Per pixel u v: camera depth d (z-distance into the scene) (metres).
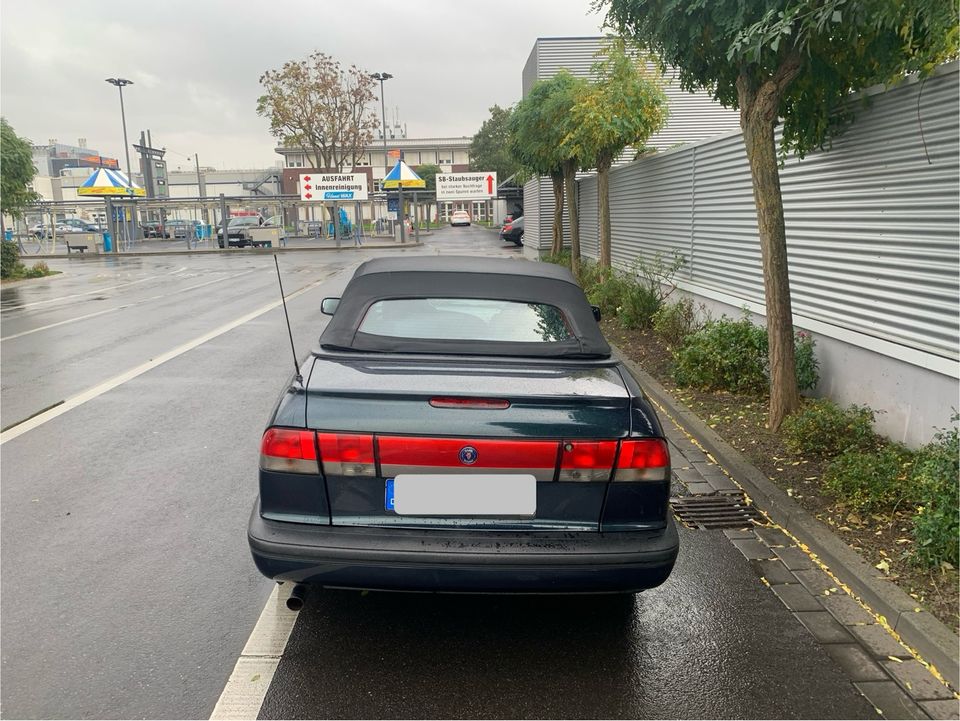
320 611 3.41
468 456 2.76
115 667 2.97
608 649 3.11
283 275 23.34
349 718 2.66
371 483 2.79
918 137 5.00
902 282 5.15
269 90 51.50
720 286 8.84
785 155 6.44
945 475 3.87
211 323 12.85
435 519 2.79
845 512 4.29
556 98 14.49
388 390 2.83
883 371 5.37
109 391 7.86
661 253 11.47
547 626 3.29
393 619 3.34
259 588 3.65
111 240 38.66
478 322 3.49
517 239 39.88
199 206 40.78
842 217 5.98
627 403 2.90
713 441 5.66
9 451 5.84
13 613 3.40
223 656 3.05
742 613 3.40
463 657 3.04
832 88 5.55
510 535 2.78
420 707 2.72
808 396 6.36
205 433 6.31
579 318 3.57
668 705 2.75
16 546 4.12
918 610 3.23
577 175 21.05
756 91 5.52
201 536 4.26
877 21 4.12
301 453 2.78
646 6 5.53
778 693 2.82
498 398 2.79
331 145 53.50
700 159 9.54
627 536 2.84
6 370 8.98
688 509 4.63
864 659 3.04
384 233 53.62
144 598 3.54
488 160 73.06
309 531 2.80
